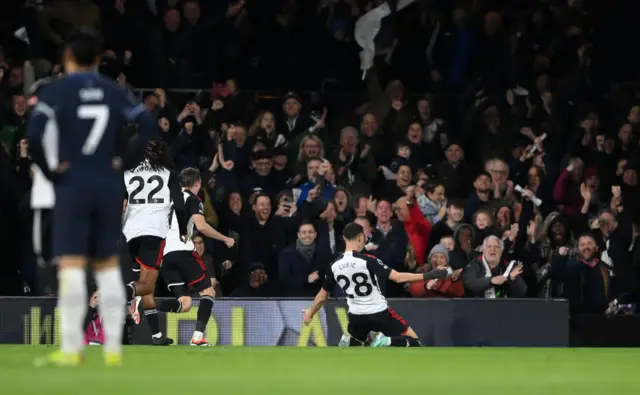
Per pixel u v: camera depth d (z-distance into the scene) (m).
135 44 63.41
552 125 67.38
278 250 52.91
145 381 19.73
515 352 35.78
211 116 59.69
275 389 18.44
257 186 56.91
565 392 18.70
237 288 51.81
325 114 62.62
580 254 53.78
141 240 41.38
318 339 47.59
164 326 47.00
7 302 46.91
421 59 69.19
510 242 53.84
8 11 64.69
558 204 61.62
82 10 63.31
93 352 31.33
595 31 73.62
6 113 57.62
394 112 63.62
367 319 44.06
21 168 54.62
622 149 67.06
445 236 51.78
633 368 26.72
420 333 48.12
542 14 72.12
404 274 43.53
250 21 68.06
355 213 54.19
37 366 23.05
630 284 56.47
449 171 60.97
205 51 64.81
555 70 71.00
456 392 18.33
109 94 22.89
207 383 19.56
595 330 52.28
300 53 68.38
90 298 42.53
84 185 22.17
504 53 69.19
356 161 60.12
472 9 69.38
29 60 60.81
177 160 57.31
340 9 68.62
